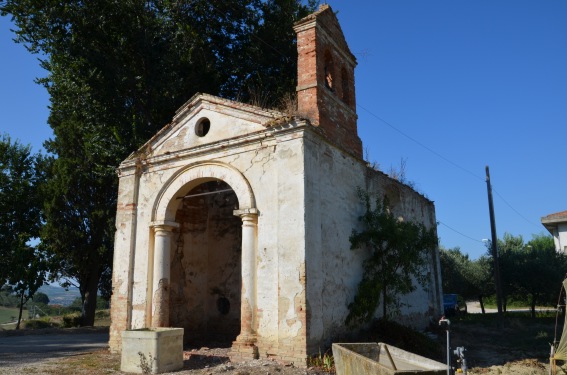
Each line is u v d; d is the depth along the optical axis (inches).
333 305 451.8
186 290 601.3
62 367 426.9
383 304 551.2
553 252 1072.8
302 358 394.9
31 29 740.0
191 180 520.7
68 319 1010.1
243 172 481.4
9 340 700.0
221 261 645.9
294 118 450.6
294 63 903.1
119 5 759.7
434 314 770.8
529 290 1042.1
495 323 927.0
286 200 438.9
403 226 533.6
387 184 648.4
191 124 546.3
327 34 564.1
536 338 684.1
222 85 907.4
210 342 563.2
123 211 555.2
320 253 440.8
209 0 839.7
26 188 1099.3
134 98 802.8
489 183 942.4
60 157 1001.5
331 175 488.7
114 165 836.6
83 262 972.6
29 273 994.1
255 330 435.8
